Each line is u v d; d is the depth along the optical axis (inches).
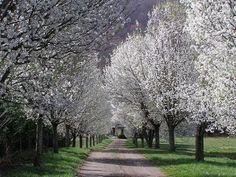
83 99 1656.0
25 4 486.9
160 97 1640.0
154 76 1679.4
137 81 2000.5
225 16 821.9
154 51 1713.8
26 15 502.6
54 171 967.0
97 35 559.2
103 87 2199.8
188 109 1130.0
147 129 2455.7
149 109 1902.1
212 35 848.9
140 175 1035.9
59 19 522.9
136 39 2071.9
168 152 1787.6
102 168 1227.2
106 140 4859.7
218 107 936.3
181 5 1825.8
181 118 1721.2
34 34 510.3
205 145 2883.9
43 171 955.3
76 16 526.9
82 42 560.1
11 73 592.7
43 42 529.7
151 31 1895.9
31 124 1268.5
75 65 972.6
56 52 565.3
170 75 1641.2
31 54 532.1
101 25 553.0
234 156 1838.1
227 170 1047.6
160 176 1007.6
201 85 1121.4
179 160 1378.0
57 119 1457.9
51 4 490.3
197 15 888.9
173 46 1695.4
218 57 916.0
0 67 542.6
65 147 2161.7
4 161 1038.4
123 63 2031.3
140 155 1825.8
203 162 1269.7
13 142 1216.2
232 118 922.7
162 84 1658.5
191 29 925.2
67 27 548.4
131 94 2031.3
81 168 1207.6
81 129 2340.1
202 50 952.3
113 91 2095.2
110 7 550.0
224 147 2610.7
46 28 527.8
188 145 2933.1
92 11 537.6
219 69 916.0
